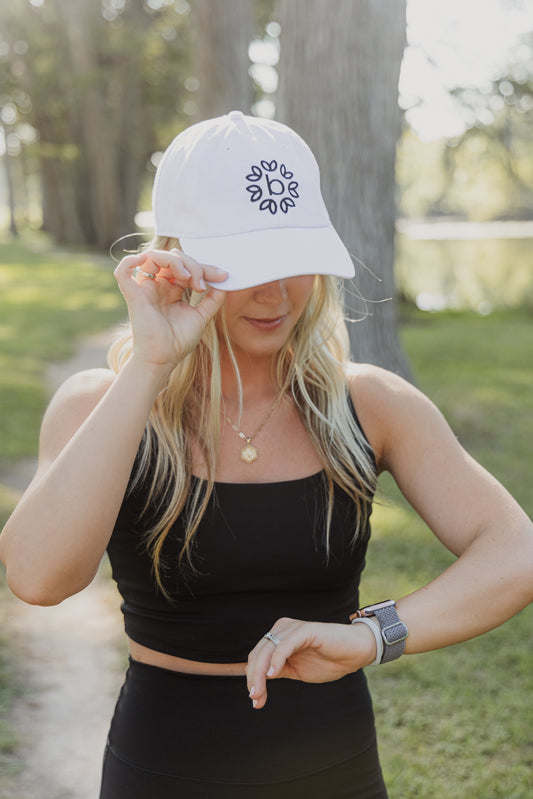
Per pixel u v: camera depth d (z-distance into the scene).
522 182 19.08
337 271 1.36
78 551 1.23
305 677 1.27
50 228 53.28
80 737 3.43
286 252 1.34
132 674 1.49
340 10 5.74
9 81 31.36
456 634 1.31
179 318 1.30
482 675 3.83
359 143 5.92
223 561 1.40
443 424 1.51
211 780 1.39
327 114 5.85
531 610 4.39
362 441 1.49
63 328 14.71
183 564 1.41
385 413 1.51
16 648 4.09
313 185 1.42
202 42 11.58
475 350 12.45
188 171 1.38
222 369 1.51
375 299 6.26
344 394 1.51
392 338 6.37
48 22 30.12
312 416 1.49
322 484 1.46
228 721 1.40
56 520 1.23
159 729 1.41
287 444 1.48
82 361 12.04
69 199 39.81
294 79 5.88
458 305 19.48
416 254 31.45
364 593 4.51
